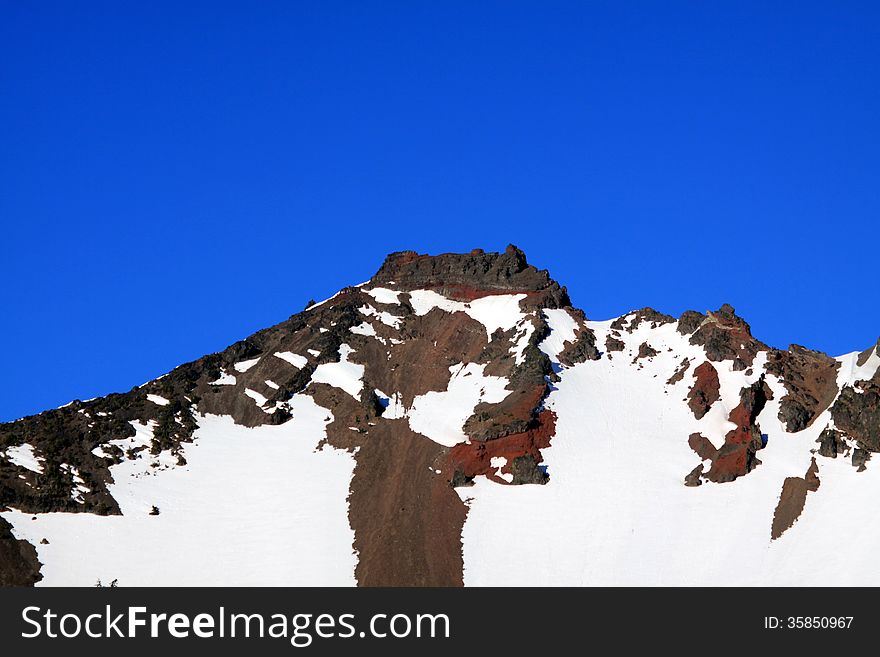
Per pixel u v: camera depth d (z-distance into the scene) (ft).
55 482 624.18
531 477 619.67
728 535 573.74
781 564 549.13
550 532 583.58
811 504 584.81
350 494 625.82
